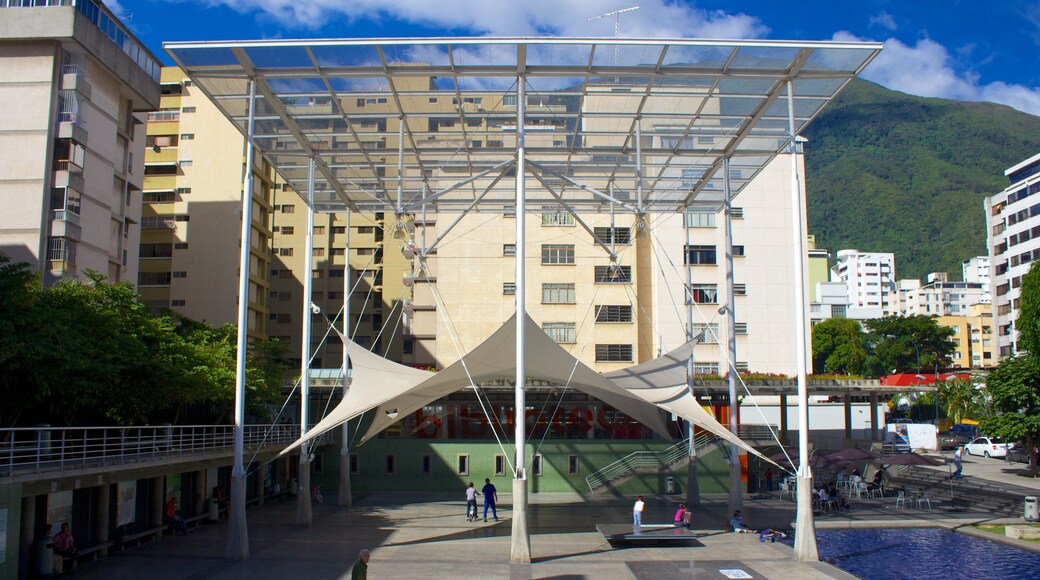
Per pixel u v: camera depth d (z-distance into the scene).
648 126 27.69
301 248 73.19
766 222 51.09
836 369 88.25
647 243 50.31
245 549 21.41
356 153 29.25
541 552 22.69
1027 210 81.31
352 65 22.91
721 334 49.75
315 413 42.44
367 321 72.56
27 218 36.59
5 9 37.66
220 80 23.89
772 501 35.81
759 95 24.69
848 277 188.88
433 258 51.25
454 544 24.02
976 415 73.00
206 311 55.25
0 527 16.38
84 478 19.86
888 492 37.94
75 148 38.12
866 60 22.69
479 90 24.56
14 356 20.22
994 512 31.25
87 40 38.72
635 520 24.55
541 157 33.41
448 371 26.16
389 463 40.94
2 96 37.56
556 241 49.31
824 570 19.91
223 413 36.31
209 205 56.44
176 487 26.73
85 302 25.30
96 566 20.22
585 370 25.86
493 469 40.69
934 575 20.23
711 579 18.84
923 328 92.19
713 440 40.25
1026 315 44.88
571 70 23.17
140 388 25.28
